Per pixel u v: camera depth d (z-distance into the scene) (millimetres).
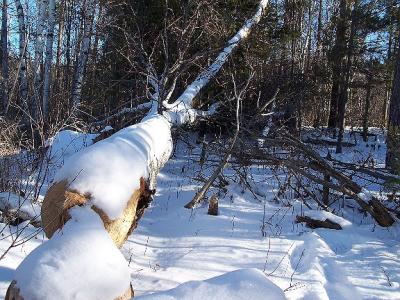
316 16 24875
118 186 4137
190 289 2842
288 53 17875
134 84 12055
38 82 12609
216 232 6125
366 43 17391
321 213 6656
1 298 3490
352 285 4777
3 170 6398
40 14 12805
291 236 6156
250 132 7879
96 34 13477
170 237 5988
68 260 3012
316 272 4957
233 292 2830
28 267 2992
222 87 11688
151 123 6531
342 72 16469
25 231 5062
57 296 2824
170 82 11391
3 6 17078
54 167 7816
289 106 12695
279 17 14172
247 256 5340
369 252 5777
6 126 8258
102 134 8969
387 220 6617
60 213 3838
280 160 7348
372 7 16031
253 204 7480
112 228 3988
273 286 2975
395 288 4730
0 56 21172
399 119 10164
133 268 4797
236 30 12719
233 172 9297
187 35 10812
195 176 9000
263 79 12328
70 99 13125
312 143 13891
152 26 12141
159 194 7949
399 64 10242
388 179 6762
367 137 18328
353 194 6766
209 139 12242
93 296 2881
